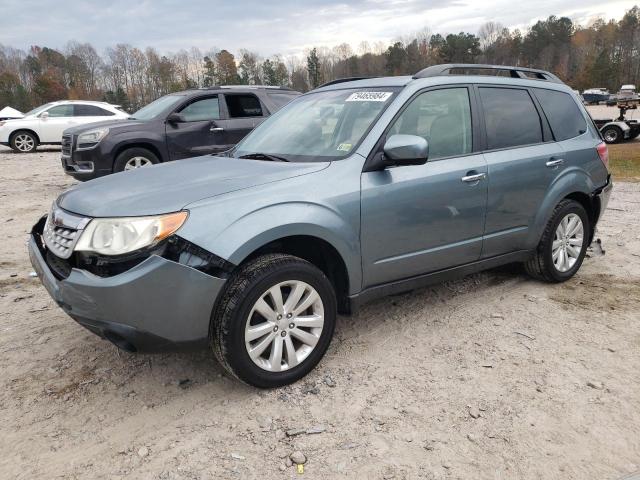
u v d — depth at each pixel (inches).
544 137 179.0
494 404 117.5
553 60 4138.8
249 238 114.7
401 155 130.0
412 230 142.6
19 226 285.4
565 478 96.0
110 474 99.3
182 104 361.1
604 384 124.4
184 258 109.3
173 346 113.7
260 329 118.9
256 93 385.4
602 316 160.9
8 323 162.4
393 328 155.6
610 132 825.5
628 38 4104.3
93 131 343.6
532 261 183.2
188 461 102.2
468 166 153.6
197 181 127.9
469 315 163.3
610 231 257.6
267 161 145.1
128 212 111.0
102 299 107.3
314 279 124.9
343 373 131.5
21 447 107.0
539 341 145.9
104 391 126.0
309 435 108.7
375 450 103.8
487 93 167.2
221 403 120.2
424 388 124.3
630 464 99.1
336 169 132.6
